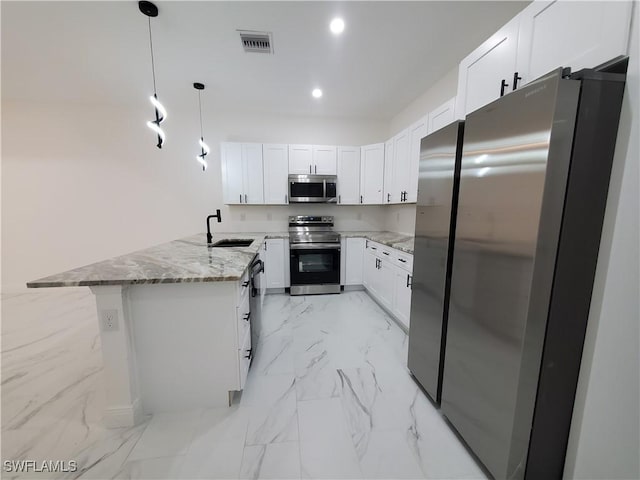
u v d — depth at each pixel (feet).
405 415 5.18
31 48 7.48
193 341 5.10
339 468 4.13
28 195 11.85
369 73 8.91
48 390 5.77
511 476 3.58
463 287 4.34
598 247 3.16
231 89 10.15
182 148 12.58
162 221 12.85
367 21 6.41
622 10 2.81
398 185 10.72
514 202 3.32
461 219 4.34
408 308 8.10
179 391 5.22
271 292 12.59
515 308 3.35
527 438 3.49
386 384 6.08
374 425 4.94
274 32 6.83
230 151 12.02
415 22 6.44
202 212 13.03
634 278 2.84
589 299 3.26
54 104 11.57
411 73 8.92
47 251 12.21
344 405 5.43
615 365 3.05
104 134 12.05
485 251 3.85
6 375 6.29
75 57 7.95
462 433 4.44
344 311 10.36
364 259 12.45
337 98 11.02
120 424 4.83
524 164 3.17
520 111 3.20
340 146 12.59
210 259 5.92
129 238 12.74
